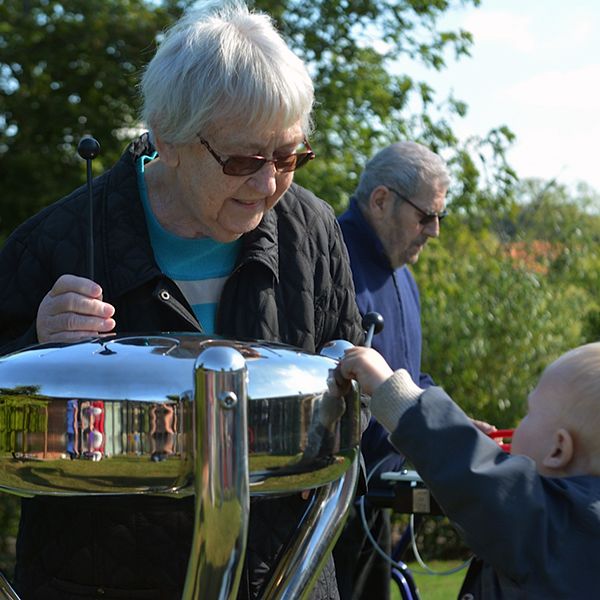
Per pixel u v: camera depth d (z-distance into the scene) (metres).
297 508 1.69
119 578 1.59
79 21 8.98
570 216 8.97
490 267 7.81
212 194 1.57
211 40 1.52
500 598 1.56
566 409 1.64
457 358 7.34
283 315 1.73
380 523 3.09
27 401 1.19
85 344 1.26
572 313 8.06
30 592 1.65
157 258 1.68
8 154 9.09
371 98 8.21
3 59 8.96
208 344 1.25
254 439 1.18
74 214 1.70
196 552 1.15
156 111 1.56
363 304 2.99
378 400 1.46
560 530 1.48
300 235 1.77
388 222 3.09
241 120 1.51
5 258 1.71
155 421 1.15
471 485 1.42
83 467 1.17
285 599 1.32
